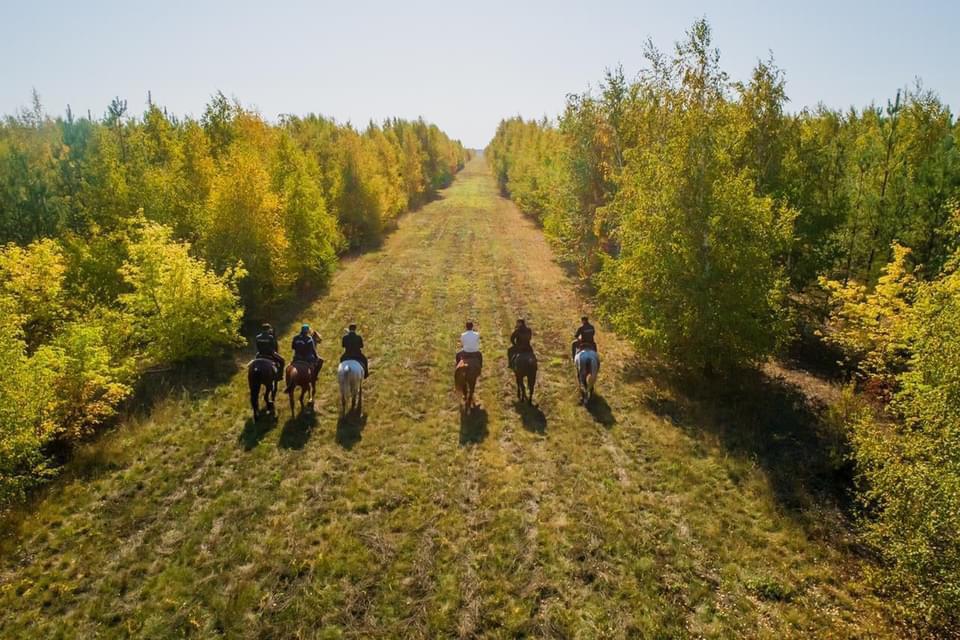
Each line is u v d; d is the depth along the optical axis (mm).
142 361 14586
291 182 23484
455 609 7371
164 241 16000
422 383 15109
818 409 13234
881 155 18172
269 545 8539
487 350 17641
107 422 12445
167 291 15156
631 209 16828
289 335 18766
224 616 7164
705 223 13555
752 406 13250
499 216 51500
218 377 15086
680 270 13727
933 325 7965
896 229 16984
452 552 8422
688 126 13938
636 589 7668
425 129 70562
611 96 23516
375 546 8547
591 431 12336
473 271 29109
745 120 17203
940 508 6477
